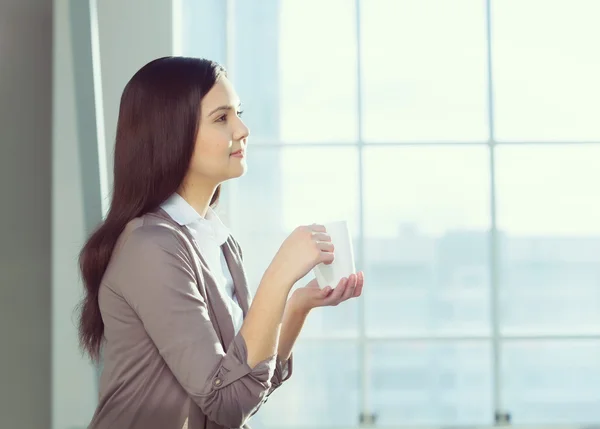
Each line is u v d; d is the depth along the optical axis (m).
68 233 2.90
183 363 1.17
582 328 3.59
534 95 3.57
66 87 2.88
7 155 3.00
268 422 3.57
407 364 3.58
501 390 3.59
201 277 1.26
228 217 3.54
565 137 3.58
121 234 1.27
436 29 3.56
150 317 1.19
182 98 1.27
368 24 3.55
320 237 1.27
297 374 3.58
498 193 3.58
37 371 3.01
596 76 3.56
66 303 2.90
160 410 1.23
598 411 3.58
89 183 2.90
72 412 2.92
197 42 3.51
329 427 3.57
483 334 3.58
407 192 3.57
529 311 3.60
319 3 3.54
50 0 3.03
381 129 3.57
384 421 3.58
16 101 3.00
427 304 3.58
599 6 3.55
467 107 3.57
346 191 3.55
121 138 1.30
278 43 3.54
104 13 3.23
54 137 2.89
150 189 1.28
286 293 1.21
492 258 3.57
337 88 3.55
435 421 3.58
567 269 3.59
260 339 1.18
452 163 3.57
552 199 3.58
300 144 3.54
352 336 3.58
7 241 3.01
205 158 1.29
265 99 3.55
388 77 3.56
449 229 3.58
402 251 3.58
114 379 1.25
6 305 3.01
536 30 3.57
